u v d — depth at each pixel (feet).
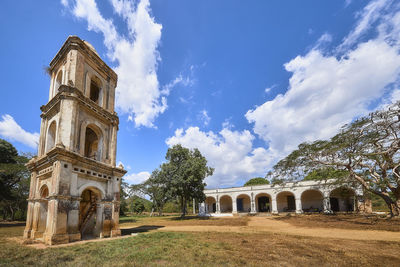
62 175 39.75
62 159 40.22
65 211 39.01
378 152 67.21
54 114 51.29
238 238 39.37
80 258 25.95
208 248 30.50
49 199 39.68
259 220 87.51
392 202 68.59
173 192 106.52
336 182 89.45
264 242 34.73
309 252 27.35
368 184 76.54
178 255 26.45
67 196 39.58
